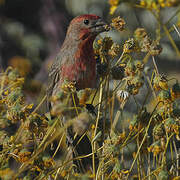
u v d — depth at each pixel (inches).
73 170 276.7
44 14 734.5
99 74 309.7
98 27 393.1
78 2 665.0
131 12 453.1
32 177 273.7
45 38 738.8
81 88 403.2
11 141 269.1
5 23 753.6
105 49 305.9
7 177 245.0
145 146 276.5
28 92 432.1
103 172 265.0
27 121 265.9
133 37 302.8
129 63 279.6
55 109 251.9
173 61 553.0
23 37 735.7
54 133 293.7
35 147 270.5
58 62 410.0
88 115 254.2
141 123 274.7
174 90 265.3
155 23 494.3
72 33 402.3
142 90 367.9
